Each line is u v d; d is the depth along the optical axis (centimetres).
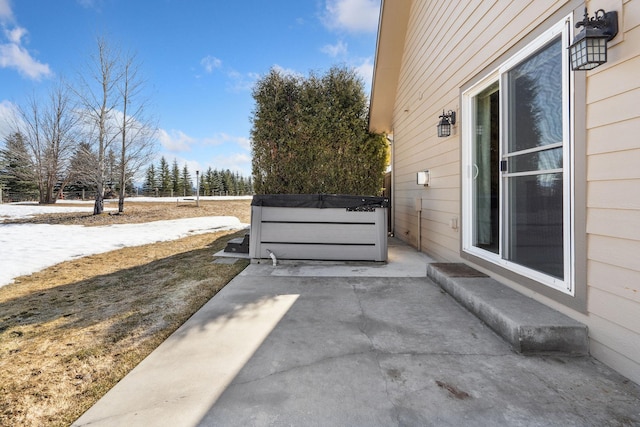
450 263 407
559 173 254
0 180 2541
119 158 1326
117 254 611
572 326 213
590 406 161
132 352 225
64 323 280
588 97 212
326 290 358
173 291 367
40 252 614
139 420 152
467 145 404
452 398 167
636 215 183
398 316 280
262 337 241
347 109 751
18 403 169
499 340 233
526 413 156
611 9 195
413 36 638
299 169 735
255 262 499
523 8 288
